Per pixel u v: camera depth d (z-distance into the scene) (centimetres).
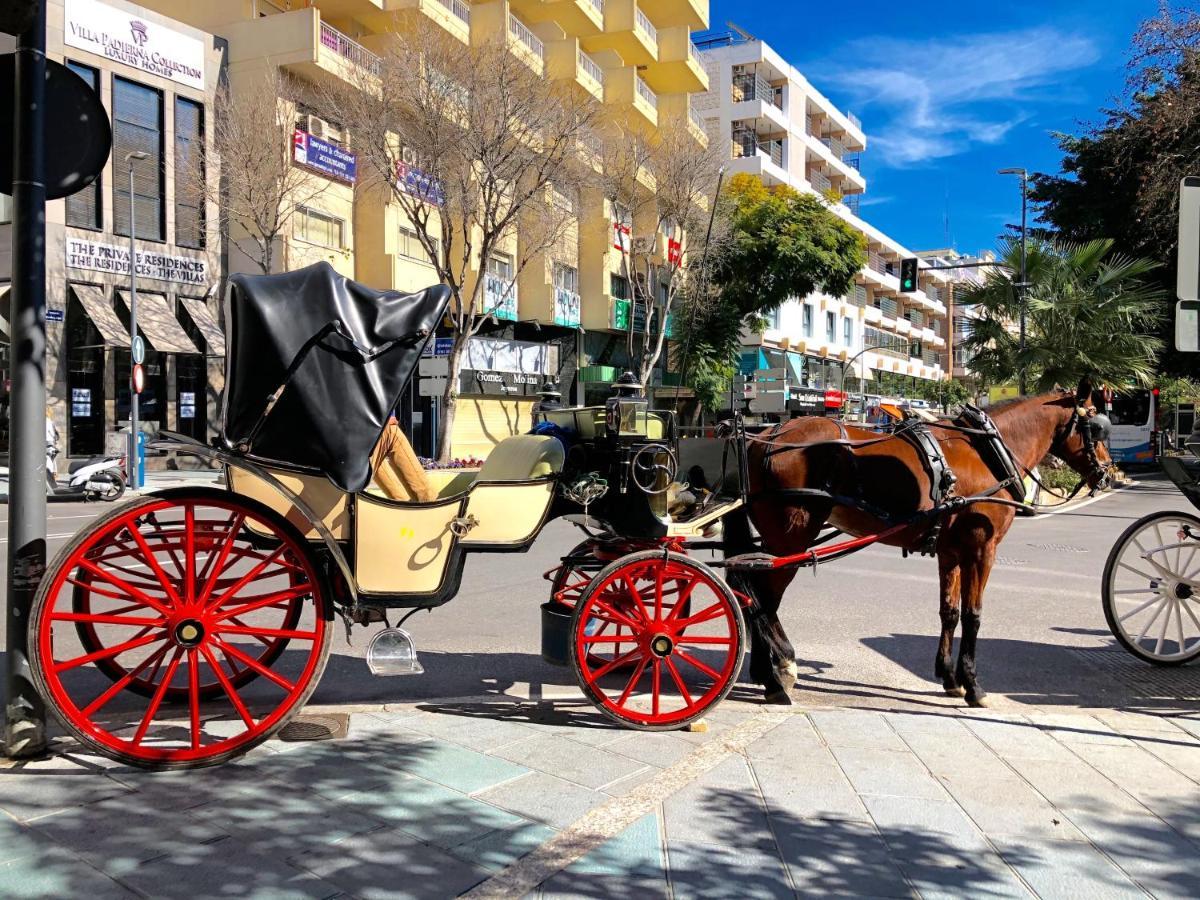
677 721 472
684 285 3506
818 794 393
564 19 3359
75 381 2159
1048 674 618
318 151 2319
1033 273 2067
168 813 352
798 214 3491
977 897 310
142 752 390
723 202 3375
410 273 2609
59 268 2081
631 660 492
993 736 475
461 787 389
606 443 497
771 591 543
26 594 398
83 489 1781
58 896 289
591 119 2497
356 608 448
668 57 3800
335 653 641
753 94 4519
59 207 2088
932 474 543
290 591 427
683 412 3728
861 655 659
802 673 609
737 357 3769
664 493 488
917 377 6656
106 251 2169
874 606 833
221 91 2350
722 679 474
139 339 1972
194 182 2319
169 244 2295
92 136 429
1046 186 2923
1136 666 639
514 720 488
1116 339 2006
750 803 381
